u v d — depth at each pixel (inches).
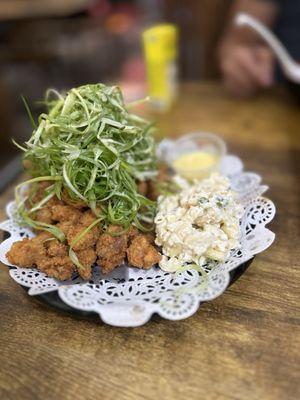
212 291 8.3
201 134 15.3
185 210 10.2
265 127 16.6
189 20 25.5
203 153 14.5
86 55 37.9
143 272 9.6
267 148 15.2
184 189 11.8
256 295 9.1
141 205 11.0
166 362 7.8
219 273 8.8
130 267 9.8
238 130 16.7
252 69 18.6
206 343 8.1
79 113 10.7
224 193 10.4
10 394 7.4
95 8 42.4
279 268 9.8
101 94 11.0
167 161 14.3
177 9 25.5
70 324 8.8
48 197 10.8
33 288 8.9
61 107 11.2
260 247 9.2
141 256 9.5
